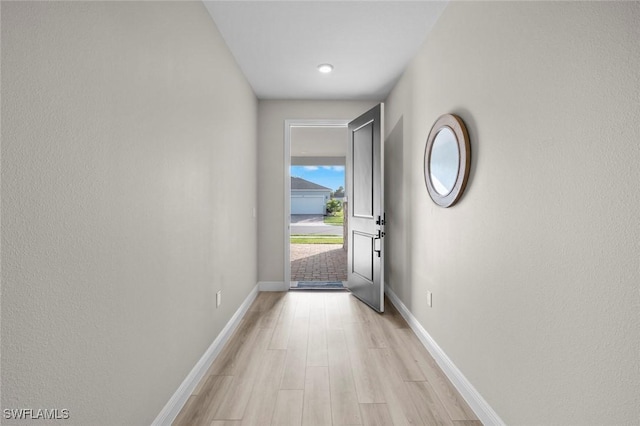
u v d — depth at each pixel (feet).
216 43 7.80
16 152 2.69
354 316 10.47
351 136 12.88
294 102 13.44
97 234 3.61
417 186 9.05
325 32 8.20
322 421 5.45
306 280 15.61
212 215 7.49
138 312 4.44
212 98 7.50
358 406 5.85
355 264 12.57
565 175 3.68
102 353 3.72
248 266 11.45
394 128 11.71
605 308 3.20
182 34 5.82
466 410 5.76
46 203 2.97
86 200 3.44
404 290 10.40
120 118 4.00
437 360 7.45
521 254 4.48
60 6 3.09
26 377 2.81
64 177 3.15
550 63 3.90
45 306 2.98
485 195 5.43
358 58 9.62
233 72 9.39
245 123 10.99
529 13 4.27
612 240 3.12
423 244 8.57
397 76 10.95
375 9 7.24
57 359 3.11
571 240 3.61
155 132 4.85
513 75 4.64
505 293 4.87
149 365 4.74
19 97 2.71
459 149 6.20
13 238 2.68
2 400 2.63
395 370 7.12
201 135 6.80
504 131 4.88
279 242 13.57
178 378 5.72
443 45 7.26
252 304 11.74
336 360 7.56
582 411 3.49
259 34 8.24
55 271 3.07
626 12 2.96
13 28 2.66
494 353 5.17
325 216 59.36
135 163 4.33
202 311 6.86
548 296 3.97
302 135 21.86
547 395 4.00
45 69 2.94
